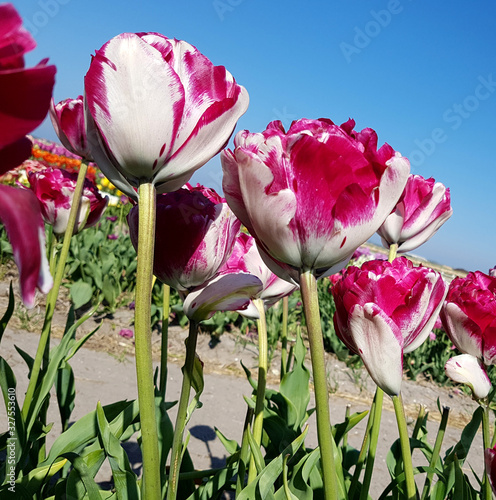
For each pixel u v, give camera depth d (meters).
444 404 4.91
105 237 7.00
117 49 0.75
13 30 0.51
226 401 3.99
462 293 1.34
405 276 1.04
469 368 1.29
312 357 0.78
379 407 1.30
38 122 0.52
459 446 1.45
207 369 4.71
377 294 1.00
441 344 5.64
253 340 5.44
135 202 1.03
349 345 1.06
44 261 0.52
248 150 0.77
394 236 1.58
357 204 0.77
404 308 1.00
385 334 0.92
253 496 1.20
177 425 1.01
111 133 0.77
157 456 0.78
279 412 1.89
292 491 1.22
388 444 3.64
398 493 1.59
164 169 0.81
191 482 1.70
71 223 1.61
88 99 0.77
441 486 1.59
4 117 0.51
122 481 1.07
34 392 1.58
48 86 0.51
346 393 4.71
